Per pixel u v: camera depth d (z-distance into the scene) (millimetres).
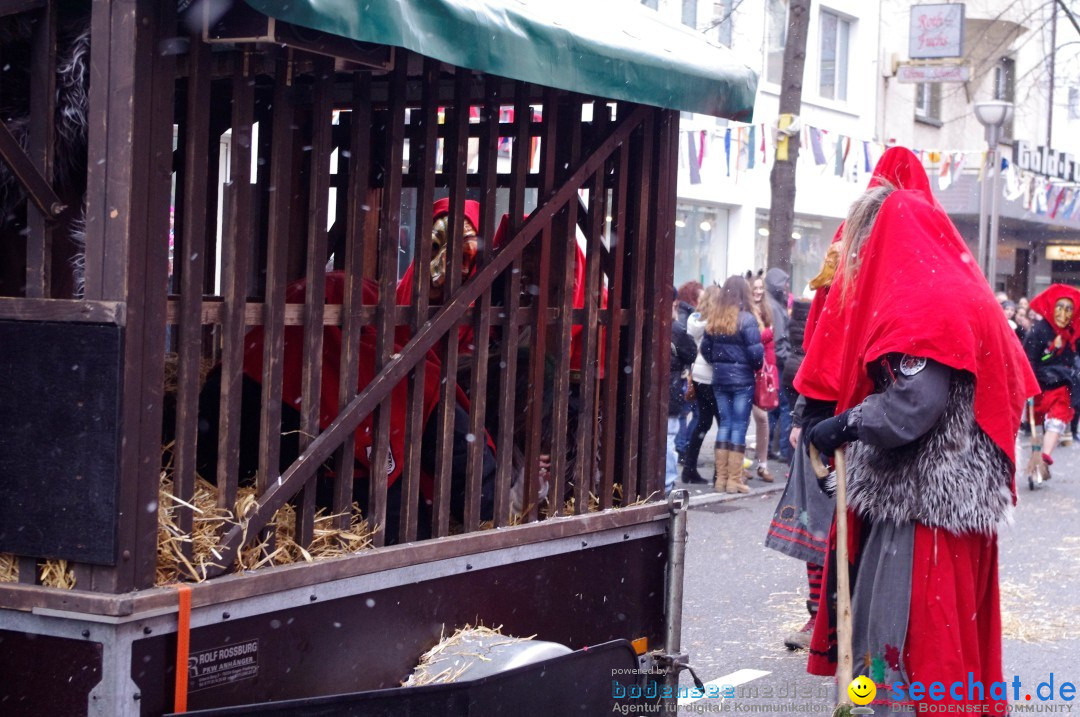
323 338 2873
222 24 2311
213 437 2879
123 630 2189
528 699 2756
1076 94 24828
